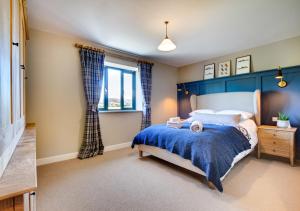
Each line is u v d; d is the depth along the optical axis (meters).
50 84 2.90
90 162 2.90
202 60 4.59
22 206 0.69
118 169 2.59
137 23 2.60
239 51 3.86
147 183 2.15
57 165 2.75
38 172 2.47
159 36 3.07
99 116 3.53
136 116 4.22
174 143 2.39
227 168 2.01
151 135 2.88
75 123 3.18
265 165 2.76
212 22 2.58
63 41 3.04
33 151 1.19
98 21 2.55
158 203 1.73
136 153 3.44
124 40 3.23
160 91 4.77
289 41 3.16
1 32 0.77
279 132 2.88
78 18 2.47
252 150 3.11
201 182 2.17
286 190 1.96
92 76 3.32
